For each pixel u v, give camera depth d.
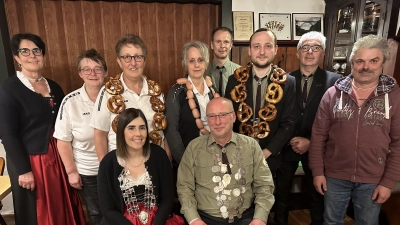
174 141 1.63
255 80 1.75
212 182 1.46
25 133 1.56
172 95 1.65
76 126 1.56
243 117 1.72
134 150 1.38
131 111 1.34
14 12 2.12
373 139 1.38
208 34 2.52
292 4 2.55
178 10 2.41
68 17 2.22
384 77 1.40
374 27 2.17
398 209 1.95
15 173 1.56
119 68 2.39
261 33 1.64
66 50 2.27
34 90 1.58
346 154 1.46
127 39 1.47
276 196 2.04
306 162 1.86
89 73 1.56
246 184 1.48
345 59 2.31
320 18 2.58
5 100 1.49
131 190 1.37
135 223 1.35
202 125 1.64
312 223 1.98
